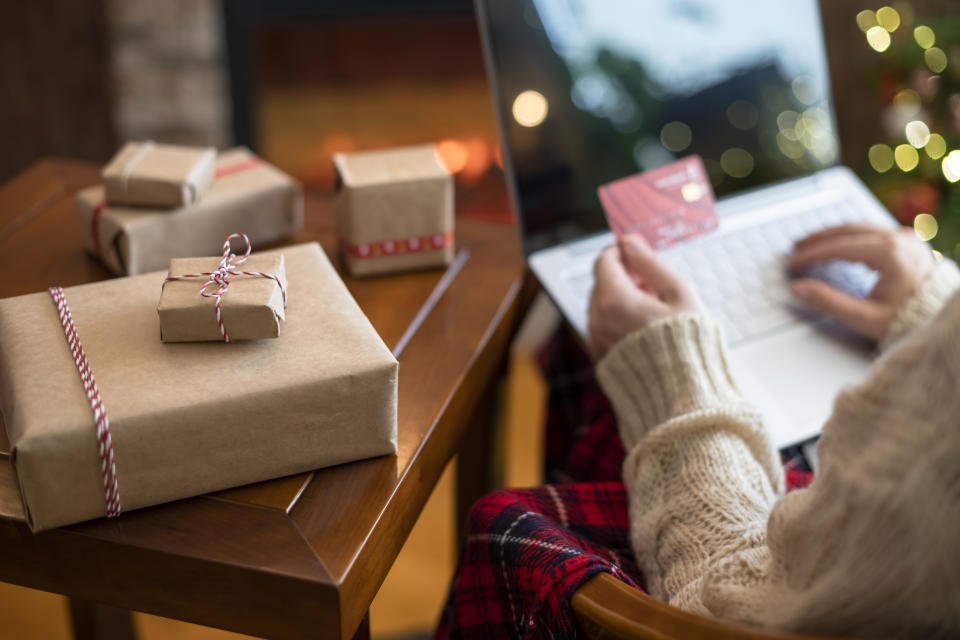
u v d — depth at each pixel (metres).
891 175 1.34
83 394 0.49
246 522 0.51
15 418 0.48
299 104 1.83
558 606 0.46
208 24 1.66
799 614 0.38
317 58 1.79
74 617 0.97
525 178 0.83
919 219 1.25
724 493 0.56
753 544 0.51
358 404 0.53
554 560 0.50
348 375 0.52
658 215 0.83
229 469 0.52
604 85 0.87
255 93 1.77
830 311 0.81
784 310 0.83
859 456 0.37
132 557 0.50
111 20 1.62
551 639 0.48
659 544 0.57
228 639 1.22
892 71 1.28
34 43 1.63
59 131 1.72
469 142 1.89
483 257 0.83
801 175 0.98
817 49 0.99
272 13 1.67
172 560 0.49
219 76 1.72
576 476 0.82
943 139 1.24
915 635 0.37
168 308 0.52
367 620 0.56
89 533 0.50
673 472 0.60
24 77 1.66
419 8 1.69
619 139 0.88
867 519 0.35
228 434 0.51
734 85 0.94
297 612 0.49
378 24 1.77
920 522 0.34
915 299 0.77
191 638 1.22
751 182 0.95
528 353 1.67
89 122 1.72
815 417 0.74
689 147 0.92
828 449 0.40
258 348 0.54
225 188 0.77
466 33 1.79
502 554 0.56
